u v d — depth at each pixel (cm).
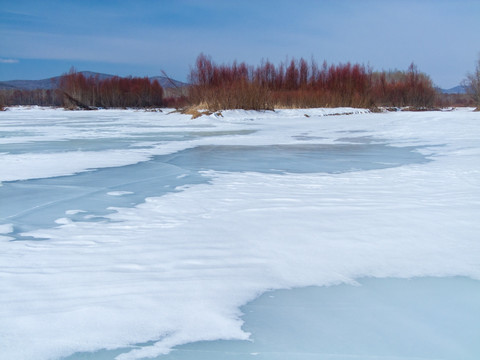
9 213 425
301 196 479
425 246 316
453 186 514
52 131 1470
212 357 190
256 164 731
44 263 291
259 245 322
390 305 236
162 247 320
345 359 188
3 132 1422
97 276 269
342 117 2159
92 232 360
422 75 3750
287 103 2798
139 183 571
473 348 196
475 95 3042
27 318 219
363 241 328
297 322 219
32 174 640
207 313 226
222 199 470
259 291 251
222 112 2139
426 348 197
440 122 1498
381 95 3584
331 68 3198
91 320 217
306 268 281
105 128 1616
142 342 200
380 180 571
